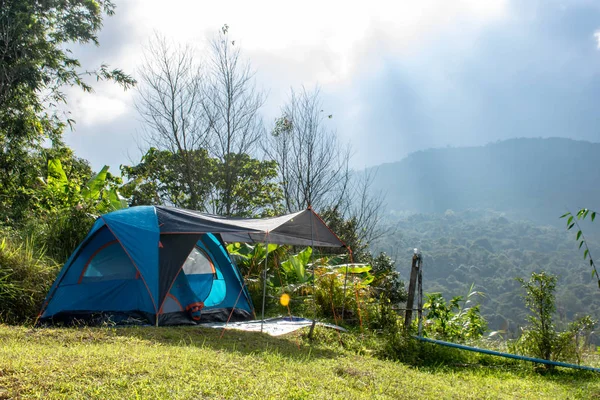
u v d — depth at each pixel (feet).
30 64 57.98
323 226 32.45
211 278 32.45
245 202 69.51
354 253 61.16
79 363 15.31
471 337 35.96
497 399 20.13
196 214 30.81
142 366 15.70
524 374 27.04
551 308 29.43
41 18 64.69
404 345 28.45
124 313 27.37
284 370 18.39
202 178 65.21
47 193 41.42
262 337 26.50
